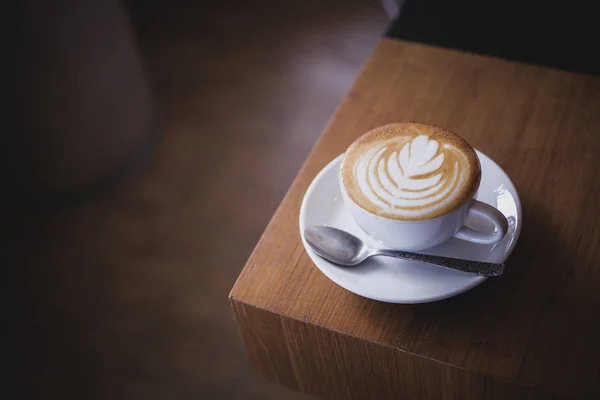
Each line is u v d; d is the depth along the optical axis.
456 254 0.63
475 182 0.60
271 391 1.05
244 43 1.54
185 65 1.51
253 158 1.32
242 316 0.67
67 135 1.20
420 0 1.02
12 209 1.28
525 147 0.72
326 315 0.64
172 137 1.37
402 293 0.61
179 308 1.14
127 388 1.07
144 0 1.65
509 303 0.63
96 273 1.19
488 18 0.98
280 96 1.42
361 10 1.57
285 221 0.70
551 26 0.96
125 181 1.31
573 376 0.59
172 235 1.23
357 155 0.63
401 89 0.79
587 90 0.76
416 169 0.61
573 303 0.63
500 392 0.61
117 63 1.23
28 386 1.08
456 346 0.61
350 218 0.66
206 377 1.07
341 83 1.44
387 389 0.67
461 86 0.78
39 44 1.10
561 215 0.68
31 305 1.16
